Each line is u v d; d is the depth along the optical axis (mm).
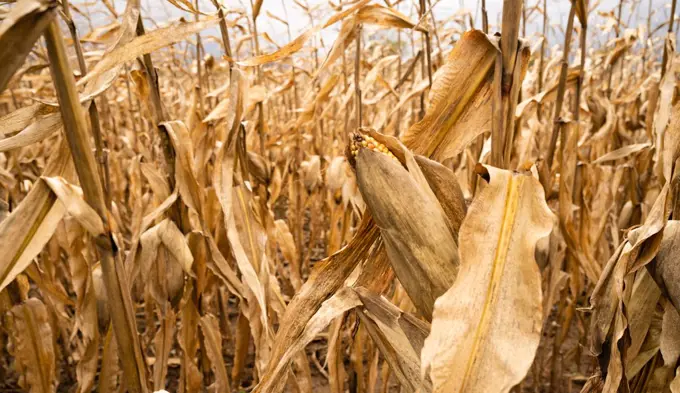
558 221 2387
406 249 1040
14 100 3842
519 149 2357
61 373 3375
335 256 1274
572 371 3340
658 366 1290
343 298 1201
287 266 4902
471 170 3031
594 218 3090
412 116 3926
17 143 1052
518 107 2219
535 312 815
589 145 3881
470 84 1180
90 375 1996
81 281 2047
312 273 1301
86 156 951
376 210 1056
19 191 3227
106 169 1769
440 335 812
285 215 5984
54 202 1058
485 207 894
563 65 2031
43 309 1970
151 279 2031
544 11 2885
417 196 1021
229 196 1490
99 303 1910
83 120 912
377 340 1189
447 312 827
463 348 805
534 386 3107
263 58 1290
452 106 1196
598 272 2496
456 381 790
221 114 2111
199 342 2938
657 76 4113
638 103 4312
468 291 843
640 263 1088
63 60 849
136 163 2994
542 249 1837
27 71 2305
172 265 1999
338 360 2215
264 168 2945
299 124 2822
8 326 2299
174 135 1833
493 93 1094
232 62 1484
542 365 3074
